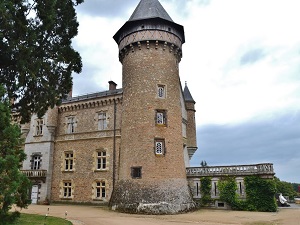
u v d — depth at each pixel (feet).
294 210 74.74
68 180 93.66
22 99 54.65
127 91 80.84
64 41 58.34
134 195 68.59
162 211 65.00
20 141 35.76
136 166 71.97
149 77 78.54
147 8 85.40
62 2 55.93
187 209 69.21
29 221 44.37
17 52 47.47
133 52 82.07
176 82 82.23
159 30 81.46
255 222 52.06
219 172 81.25
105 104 94.12
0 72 49.93
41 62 52.01
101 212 67.26
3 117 34.37
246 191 75.82
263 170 74.95
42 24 51.37
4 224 33.53
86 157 92.48
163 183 69.72
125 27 85.10
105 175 87.40
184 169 77.61
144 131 74.23
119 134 88.48
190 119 106.83
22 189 35.40
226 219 56.34
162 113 76.95
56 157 98.27
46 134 100.73
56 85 59.11
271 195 72.59
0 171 31.04
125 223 48.78
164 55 81.25
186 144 102.12
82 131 95.81
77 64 59.57
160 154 73.00
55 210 70.54
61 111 102.42
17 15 47.65
